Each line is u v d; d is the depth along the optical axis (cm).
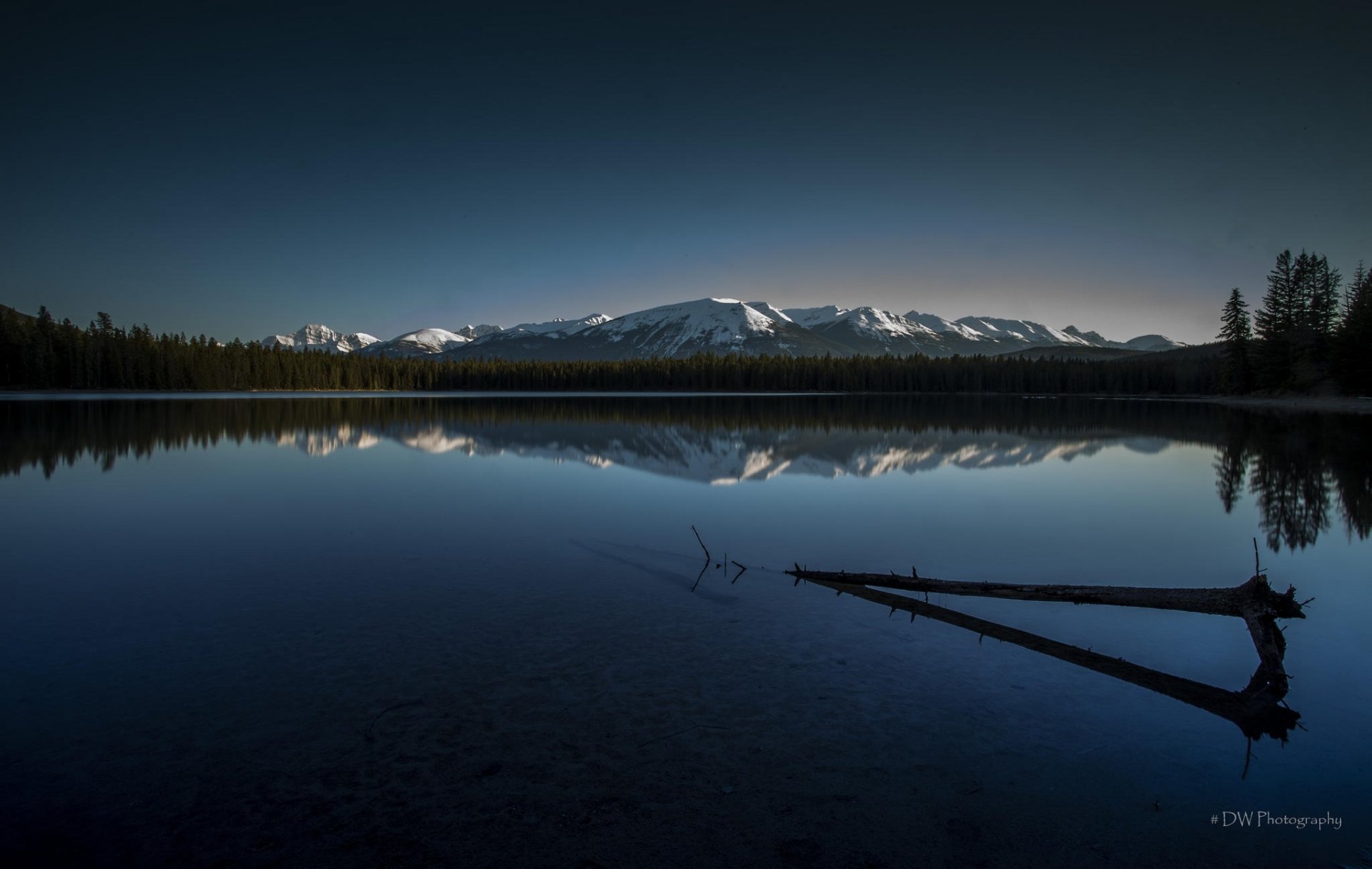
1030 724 565
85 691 601
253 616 803
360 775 479
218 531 1294
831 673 655
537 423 4550
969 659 694
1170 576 1058
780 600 881
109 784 466
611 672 648
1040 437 3578
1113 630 796
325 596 885
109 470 2162
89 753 502
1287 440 3362
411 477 2053
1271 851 416
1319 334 7194
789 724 556
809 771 490
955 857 405
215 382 10956
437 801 451
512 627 771
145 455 2581
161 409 5788
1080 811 452
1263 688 643
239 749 509
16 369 9206
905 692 618
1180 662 706
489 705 581
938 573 1062
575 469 2267
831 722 561
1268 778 495
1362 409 5759
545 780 475
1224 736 554
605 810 443
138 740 521
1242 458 2633
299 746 514
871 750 520
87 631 751
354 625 773
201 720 551
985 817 444
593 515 1468
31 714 559
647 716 564
